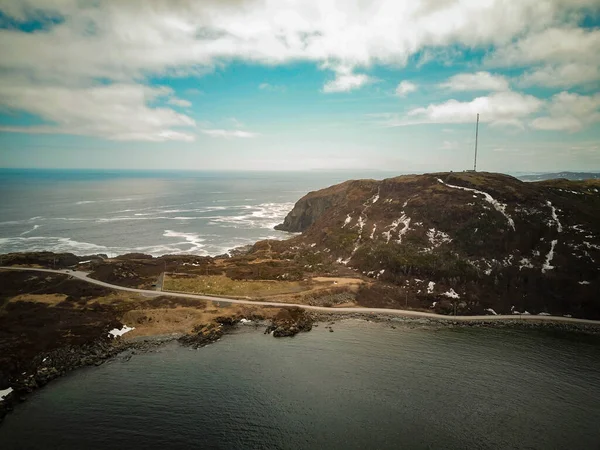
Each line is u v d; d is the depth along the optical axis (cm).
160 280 10988
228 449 4781
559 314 9219
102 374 6438
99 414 5381
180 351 7281
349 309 9494
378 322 8869
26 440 4853
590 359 7219
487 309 9481
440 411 5612
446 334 8269
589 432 5228
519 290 9962
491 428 5266
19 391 5859
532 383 6391
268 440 4956
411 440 5009
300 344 7681
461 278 10544
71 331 7638
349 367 6800
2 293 9519
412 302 9925
